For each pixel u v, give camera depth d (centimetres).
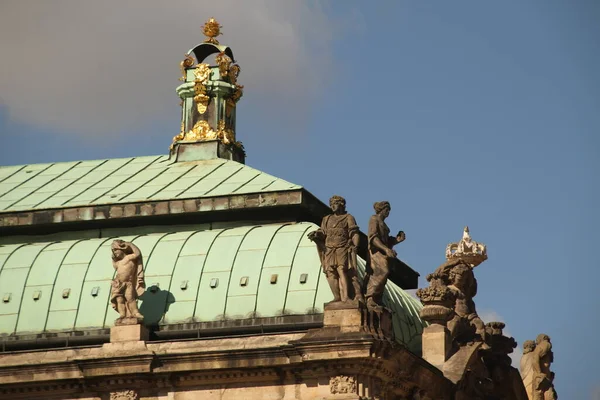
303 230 15300
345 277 14400
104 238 15812
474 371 15888
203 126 16888
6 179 16788
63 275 15425
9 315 15300
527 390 16888
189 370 14538
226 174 16300
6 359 14925
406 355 14588
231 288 15000
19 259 15612
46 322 15238
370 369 14262
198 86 16988
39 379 14750
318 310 14762
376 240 14675
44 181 16688
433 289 15762
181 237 15488
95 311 15200
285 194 15575
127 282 14850
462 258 17212
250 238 15312
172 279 15150
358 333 14225
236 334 14838
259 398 14462
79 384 14738
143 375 14600
